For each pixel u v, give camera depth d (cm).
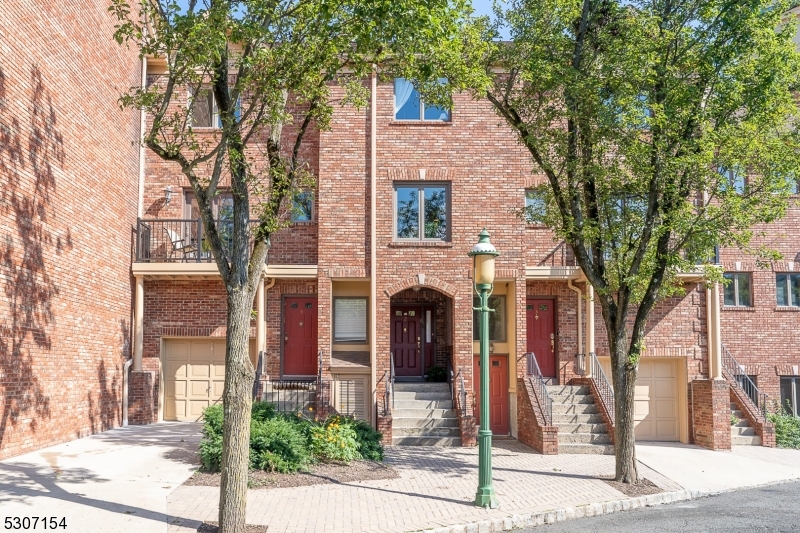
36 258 1234
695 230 1171
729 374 1812
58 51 1323
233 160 874
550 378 1825
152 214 1800
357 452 1323
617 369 1256
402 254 1723
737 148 1155
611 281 1304
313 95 1048
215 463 1142
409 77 1083
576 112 1215
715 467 1430
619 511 1073
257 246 905
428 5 905
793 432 1717
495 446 1630
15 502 885
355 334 1820
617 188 1258
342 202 1744
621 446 1243
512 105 1348
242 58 902
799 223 1972
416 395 1742
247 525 867
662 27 1205
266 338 1781
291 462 1180
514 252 1728
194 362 1806
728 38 1163
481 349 1053
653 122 1126
